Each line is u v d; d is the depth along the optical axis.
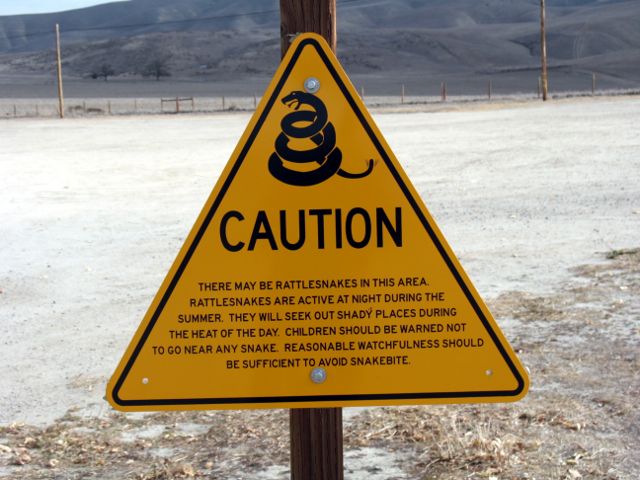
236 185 2.94
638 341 7.25
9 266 12.78
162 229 15.19
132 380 2.94
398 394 2.94
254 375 2.95
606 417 5.61
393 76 171.00
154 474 5.05
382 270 2.93
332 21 2.97
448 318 2.93
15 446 5.72
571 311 8.34
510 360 2.92
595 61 156.12
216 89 132.75
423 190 18.02
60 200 19.00
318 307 2.94
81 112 69.75
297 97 2.94
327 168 2.93
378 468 4.95
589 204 15.25
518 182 18.39
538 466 4.87
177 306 2.94
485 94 96.50
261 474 5.02
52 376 7.63
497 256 11.48
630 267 10.20
